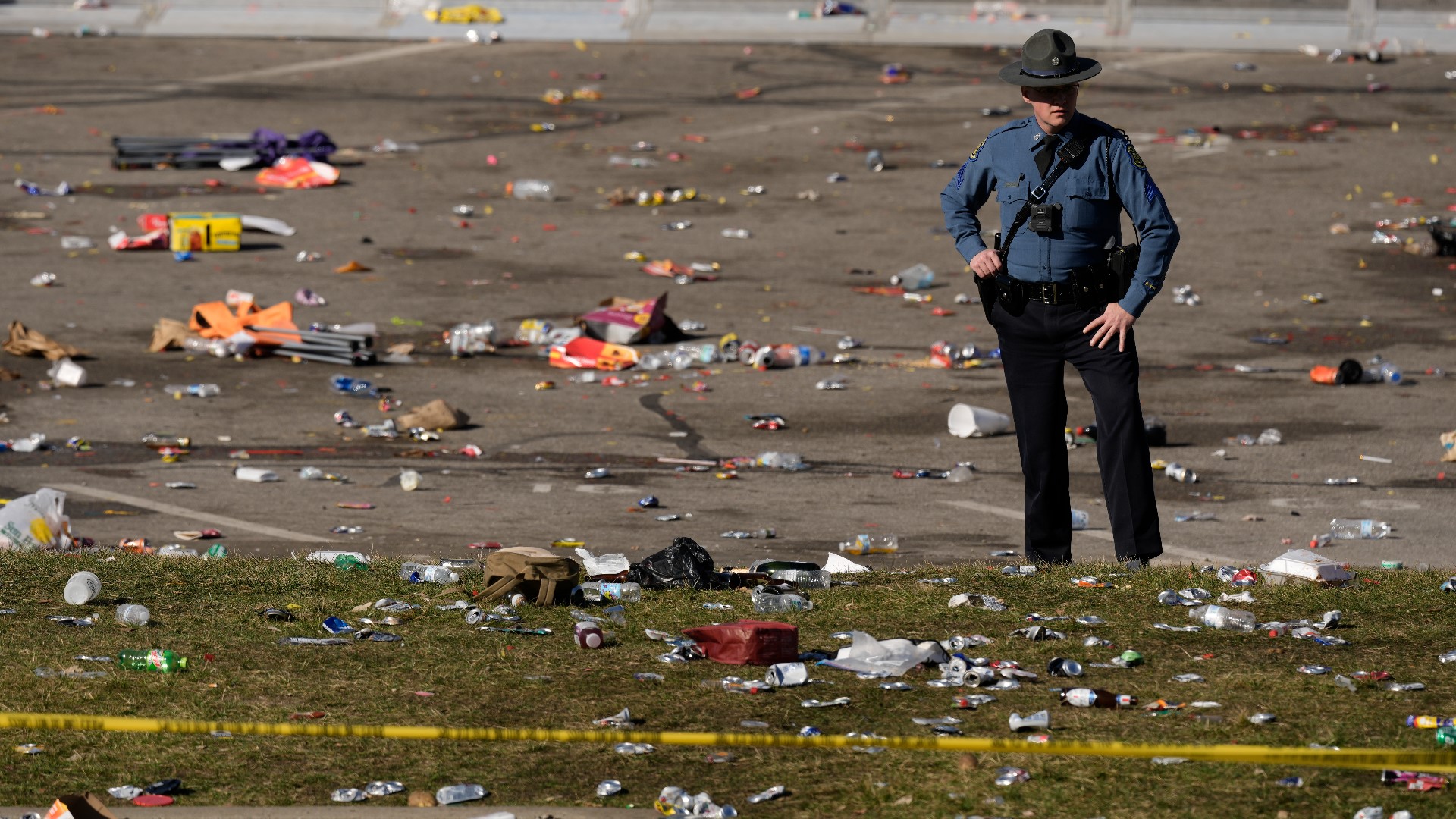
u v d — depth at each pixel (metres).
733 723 19.58
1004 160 29.02
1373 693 20.34
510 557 26.25
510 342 70.00
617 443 52.12
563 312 76.38
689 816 16.42
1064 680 21.27
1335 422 54.44
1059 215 28.45
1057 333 29.19
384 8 163.75
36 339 65.88
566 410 57.38
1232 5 157.38
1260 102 130.88
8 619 24.45
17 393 59.16
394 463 49.00
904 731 19.14
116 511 42.09
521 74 144.38
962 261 88.25
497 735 17.42
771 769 17.97
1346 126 123.12
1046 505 30.59
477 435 53.34
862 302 79.00
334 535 39.09
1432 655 22.25
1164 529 40.12
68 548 34.03
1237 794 16.75
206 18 162.50
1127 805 16.53
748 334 72.12
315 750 18.70
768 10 162.12
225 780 17.72
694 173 111.94
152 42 156.62
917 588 27.17
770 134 123.50
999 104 132.25
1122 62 147.00
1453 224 87.56
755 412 57.06
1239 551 37.44
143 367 64.25
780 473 47.66
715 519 41.44
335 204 102.56
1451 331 70.56
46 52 151.12
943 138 121.69
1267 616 24.81
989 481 46.53
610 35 158.50
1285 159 113.12
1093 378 29.36
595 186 108.31
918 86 139.50
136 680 21.25
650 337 70.06
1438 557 36.75
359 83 140.88
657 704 20.38
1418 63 143.62
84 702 20.28
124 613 24.30
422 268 86.19
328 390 60.69
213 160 113.19
